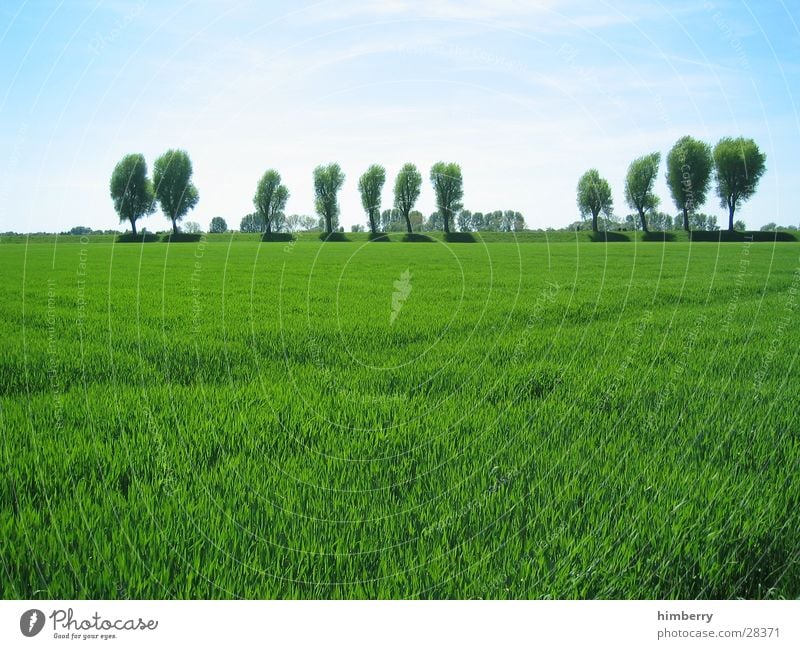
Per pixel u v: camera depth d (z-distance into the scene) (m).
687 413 5.46
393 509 3.74
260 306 12.11
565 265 22.91
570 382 6.53
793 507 3.83
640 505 3.81
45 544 3.29
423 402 5.88
